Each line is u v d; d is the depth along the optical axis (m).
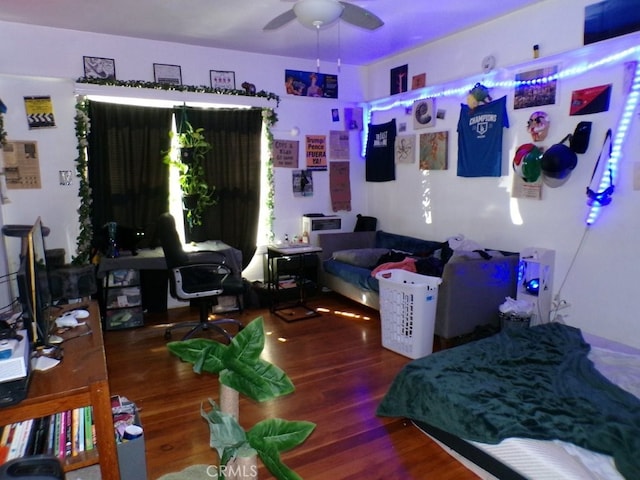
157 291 4.21
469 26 3.75
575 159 3.02
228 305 4.27
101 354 1.71
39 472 0.85
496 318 3.40
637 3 2.65
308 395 2.62
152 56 4.06
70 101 3.80
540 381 2.12
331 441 2.17
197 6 3.22
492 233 3.78
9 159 3.63
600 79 2.89
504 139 3.60
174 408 2.49
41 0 3.07
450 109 4.12
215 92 4.29
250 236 4.62
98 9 3.26
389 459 2.05
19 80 3.62
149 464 2.00
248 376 0.92
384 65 4.88
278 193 4.82
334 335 3.64
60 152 3.81
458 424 1.91
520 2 3.22
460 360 2.36
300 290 4.49
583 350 2.46
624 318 2.86
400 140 4.76
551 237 3.28
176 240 3.17
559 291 3.24
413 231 4.70
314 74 4.87
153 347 3.38
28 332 1.63
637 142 2.72
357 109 5.20
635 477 1.47
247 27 3.69
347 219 5.30
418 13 3.42
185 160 4.23
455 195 4.14
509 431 1.74
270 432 0.93
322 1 2.32
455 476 1.94
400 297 3.16
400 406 2.24
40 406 1.40
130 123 4.01
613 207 2.87
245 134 4.50
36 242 1.77
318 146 5.01
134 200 4.11
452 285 3.14
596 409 1.83
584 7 2.94
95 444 1.62
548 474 1.60
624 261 2.83
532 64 3.31
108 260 3.61
